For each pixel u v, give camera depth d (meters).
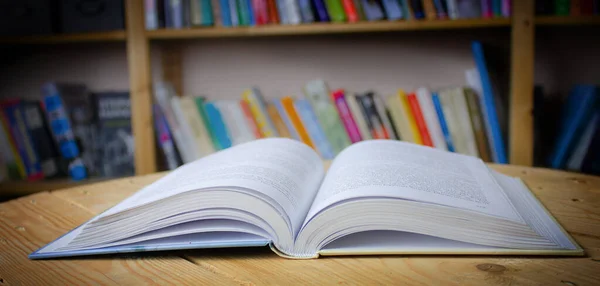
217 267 0.42
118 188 0.74
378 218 0.44
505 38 1.74
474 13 1.42
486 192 0.51
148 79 1.54
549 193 0.66
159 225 0.45
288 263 0.43
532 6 1.37
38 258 0.44
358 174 0.52
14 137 1.63
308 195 0.53
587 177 0.77
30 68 1.92
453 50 1.78
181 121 1.54
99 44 1.89
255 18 1.48
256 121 1.53
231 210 0.44
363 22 1.45
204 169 0.55
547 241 0.44
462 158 0.69
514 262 0.42
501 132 1.48
